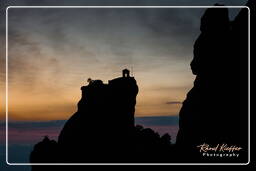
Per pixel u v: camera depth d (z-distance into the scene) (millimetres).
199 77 71938
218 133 57219
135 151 78000
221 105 60562
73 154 83812
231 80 61844
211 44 70625
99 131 87875
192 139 62531
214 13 73875
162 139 80312
